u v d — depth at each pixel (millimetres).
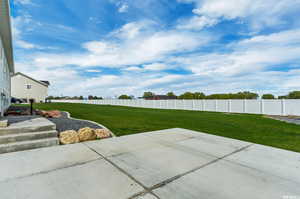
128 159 2910
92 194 1777
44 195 1735
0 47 6797
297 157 3154
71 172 2330
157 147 3703
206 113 15445
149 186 1989
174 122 8297
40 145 3521
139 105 26750
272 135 5438
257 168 2607
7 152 3146
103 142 4062
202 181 2148
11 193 1756
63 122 6129
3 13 5660
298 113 12750
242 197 1791
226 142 4246
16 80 29938
